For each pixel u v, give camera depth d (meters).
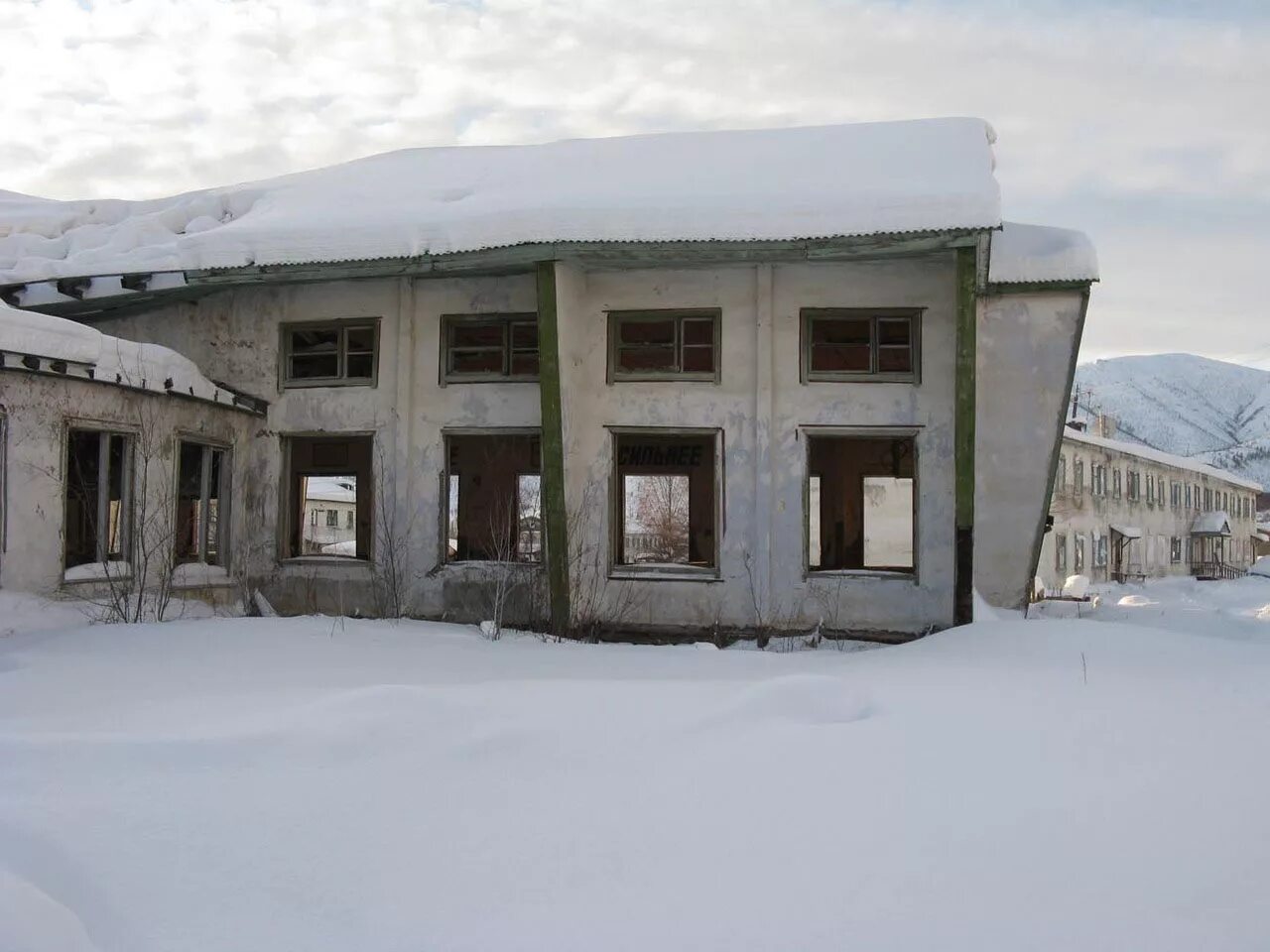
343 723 5.45
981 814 4.58
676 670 8.95
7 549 10.37
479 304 13.88
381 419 14.05
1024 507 14.09
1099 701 7.13
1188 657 9.41
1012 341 14.08
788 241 11.64
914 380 13.06
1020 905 3.68
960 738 5.87
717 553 13.25
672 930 3.52
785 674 8.52
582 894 3.79
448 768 5.06
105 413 11.58
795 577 13.05
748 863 4.05
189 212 15.82
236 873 3.92
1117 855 4.13
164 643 9.58
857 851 4.17
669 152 14.69
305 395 14.35
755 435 13.23
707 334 13.55
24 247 15.68
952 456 12.91
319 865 3.99
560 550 12.62
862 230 11.34
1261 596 30.73
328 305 14.33
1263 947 3.38
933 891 3.80
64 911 3.54
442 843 4.21
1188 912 3.63
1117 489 46.38
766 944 3.42
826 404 13.16
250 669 8.41
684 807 4.63
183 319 14.85
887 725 6.12
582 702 6.32
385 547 13.91
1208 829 4.41
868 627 12.92
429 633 11.51
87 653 9.00
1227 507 66.06
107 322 15.27
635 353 13.67
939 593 12.84
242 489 14.23
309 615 13.41
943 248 11.60
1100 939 3.43
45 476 10.80
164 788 4.66
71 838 4.11
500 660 9.36
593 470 13.45
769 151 14.05
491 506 16.86
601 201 12.05
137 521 12.00
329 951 3.41
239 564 14.09
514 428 13.73
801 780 5.01
